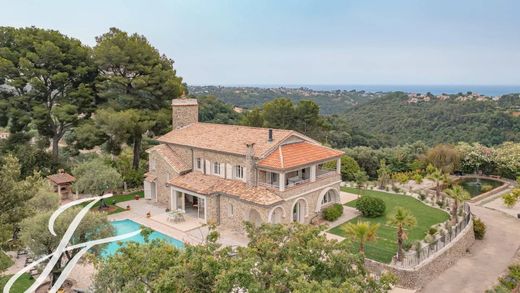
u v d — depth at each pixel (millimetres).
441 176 45219
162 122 50062
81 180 39094
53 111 47531
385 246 29938
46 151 53656
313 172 35812
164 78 50875
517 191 43719
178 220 36094
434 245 27500
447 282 25922
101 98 52594
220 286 13812
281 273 14703
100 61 48906
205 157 38688
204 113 87562
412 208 40312
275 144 35250
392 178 54688
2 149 49719
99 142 48000
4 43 49375
